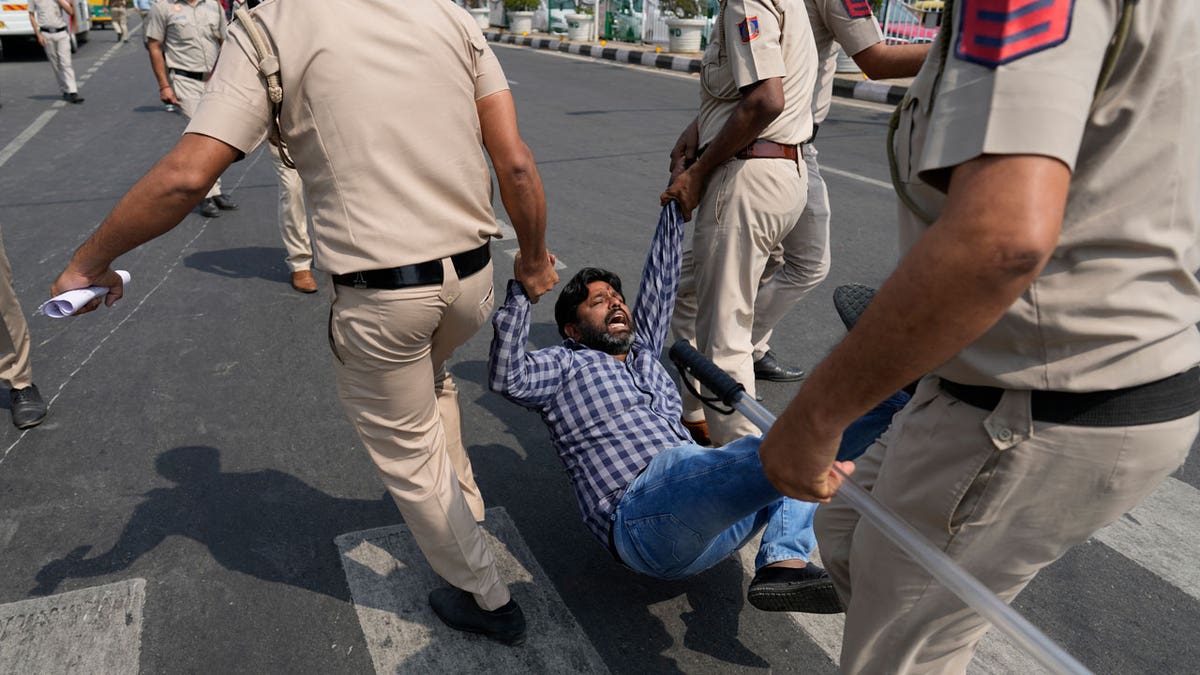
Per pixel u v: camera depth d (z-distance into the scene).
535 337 4.18
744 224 2.75
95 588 2.36
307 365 3.75
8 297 3.09
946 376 1.24
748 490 1.85
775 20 2.54
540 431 3.26
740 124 2.60
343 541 2.58
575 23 20.67
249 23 1.63
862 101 11.94
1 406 3.33
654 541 2.08
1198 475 2.95
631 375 2.53
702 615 2.33
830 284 4.79
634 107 11.04
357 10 1.64
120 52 18.17
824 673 2.15
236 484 2.87
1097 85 1.00
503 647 2.19
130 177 7.04
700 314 2.97
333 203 1.70
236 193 6.61
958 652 1.48
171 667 2.11
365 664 2.13
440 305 1.77
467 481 2.49
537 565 2.50
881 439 1.57
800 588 2.04
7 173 7.21
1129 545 2.60
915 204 1.18
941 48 1.10
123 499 2.77
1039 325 1.12
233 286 4.66
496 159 1.83
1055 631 2.27
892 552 1.37
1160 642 2.24
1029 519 1.25
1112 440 1.15
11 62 16.17
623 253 5.32
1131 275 1.08
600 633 2.26
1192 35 1.01
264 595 2.36
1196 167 1.07
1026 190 0.88
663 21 18.70
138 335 4.02
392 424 1.92
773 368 3.70
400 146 1.67
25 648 2.15
